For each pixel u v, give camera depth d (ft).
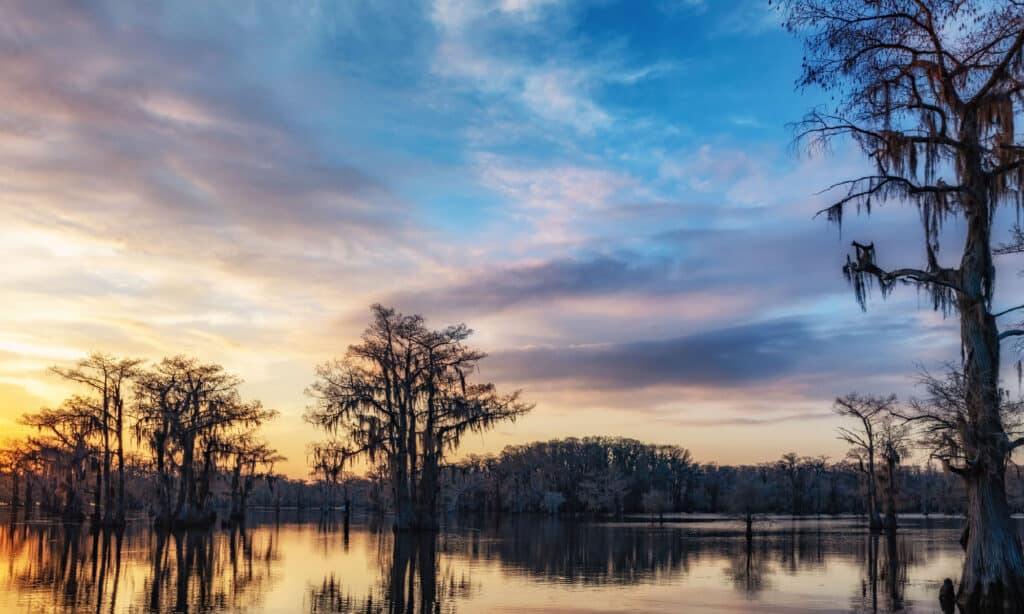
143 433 172.96
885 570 96.73
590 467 439.22
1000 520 62.80
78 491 220.64
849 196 67.36
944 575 90.79
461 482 350.84
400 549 125.70
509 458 447.42
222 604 64.80
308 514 373.40
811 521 309.83
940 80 64.08
